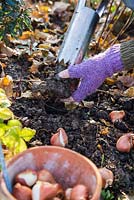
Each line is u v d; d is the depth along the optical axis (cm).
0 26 116
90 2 114
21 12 114
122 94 116
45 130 99
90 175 69
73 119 103
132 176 94
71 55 101
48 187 68
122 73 125
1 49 126
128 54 97
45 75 119
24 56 127
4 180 67
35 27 150
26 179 70
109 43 132
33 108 104
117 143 97
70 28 104
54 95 103
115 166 94
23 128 96
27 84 114
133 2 94
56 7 165
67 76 98
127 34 132
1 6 111
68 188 71
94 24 103
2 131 93
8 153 89
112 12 145
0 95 99
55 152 72
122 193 91
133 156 97
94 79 98
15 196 68
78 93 100
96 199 66
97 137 99
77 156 71
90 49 131
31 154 71
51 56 128
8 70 120
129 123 106
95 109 108
